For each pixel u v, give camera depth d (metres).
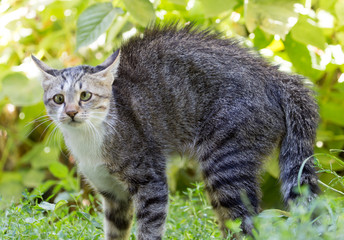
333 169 6.66
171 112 5.52
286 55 7.54
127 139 5.18
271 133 5.36
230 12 7.25
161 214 5.17
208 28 6.15
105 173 5.26
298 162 5.31
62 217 5.62
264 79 5.46
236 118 5.29
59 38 8.18
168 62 5.59
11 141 8.35
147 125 5.36
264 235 3.76
